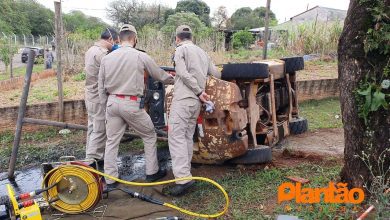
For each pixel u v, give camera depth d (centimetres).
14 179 597
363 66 406
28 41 4559
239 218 416
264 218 411
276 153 630
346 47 415
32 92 1127
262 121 624
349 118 425
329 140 705
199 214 424
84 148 729
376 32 391
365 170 422
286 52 1789
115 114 500
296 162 586
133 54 492
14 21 5369
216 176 539
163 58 1455
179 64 471
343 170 451
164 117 588
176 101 484
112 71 490
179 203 469
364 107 406
